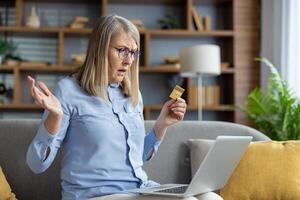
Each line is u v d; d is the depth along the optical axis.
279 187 2.09
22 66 4.84
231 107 4.90
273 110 3.63
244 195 2.10
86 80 1.66
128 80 1.75
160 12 5.27
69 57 5.16
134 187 1.66
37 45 5.12
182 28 5.25
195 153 2.24
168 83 5.23
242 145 1.59
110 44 1.66
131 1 5.15
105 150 1.61
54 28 4.87
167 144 2.31
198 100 4.98
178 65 4.95
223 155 1.49
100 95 1.65
